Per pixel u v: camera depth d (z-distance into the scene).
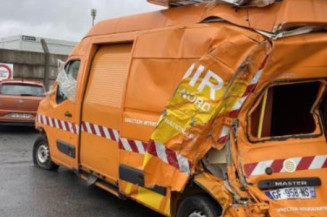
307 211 4.07
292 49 4.02
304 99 4.44
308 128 4.46
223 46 4.06
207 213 4.30
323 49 4.04
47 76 19.41
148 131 5.00
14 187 7.22
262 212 3.96
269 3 4.16
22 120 12.74
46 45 20.25
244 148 4.20
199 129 4.08
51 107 7.76
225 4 4.51
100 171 6.14
